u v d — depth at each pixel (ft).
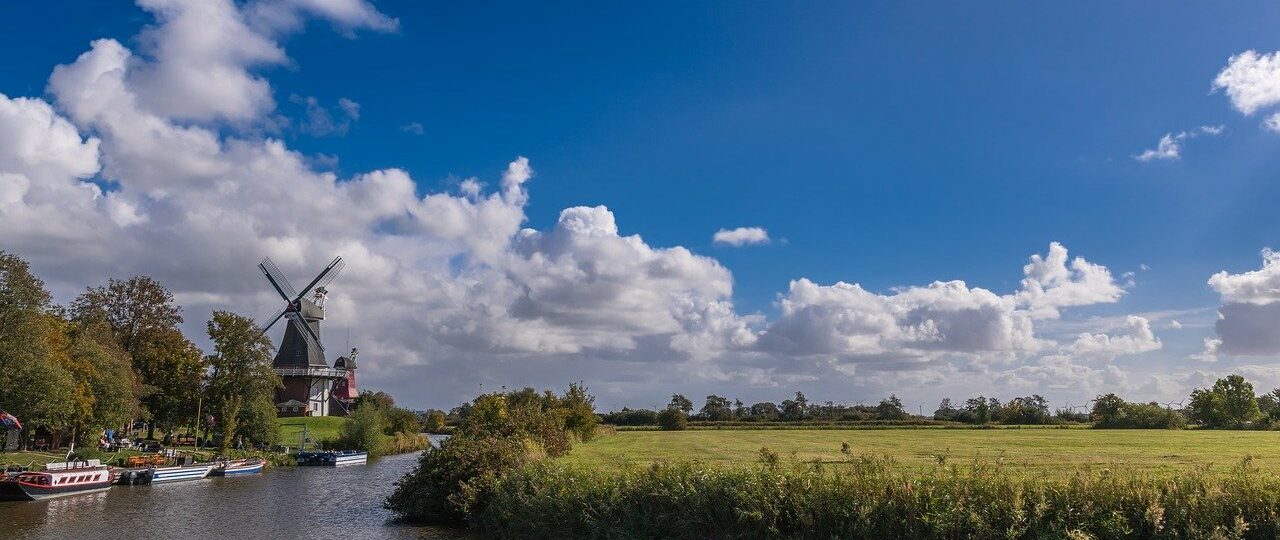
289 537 99.09
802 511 64.08
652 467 80.12
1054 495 60.13
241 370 277.23
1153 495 57.98
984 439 257.34
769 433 339.36
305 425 350.64
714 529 68.74
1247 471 63.21
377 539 94.63
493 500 94.99
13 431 193.77
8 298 167.63
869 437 285.64
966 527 57.77
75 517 119.24
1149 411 382.83
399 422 377.50
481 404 220.84
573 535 78.13
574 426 261.44
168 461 196.54
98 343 222.69
